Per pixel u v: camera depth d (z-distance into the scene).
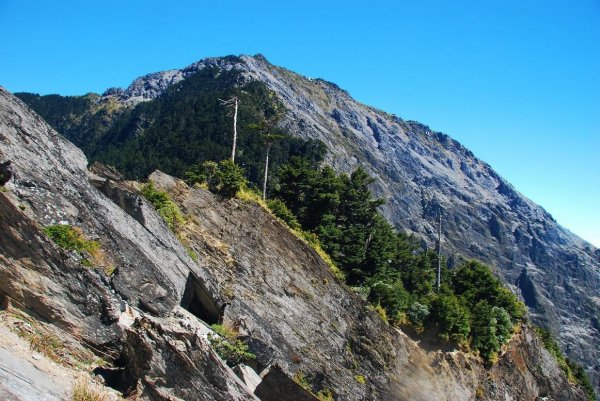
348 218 47.50
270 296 29.70
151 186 27.36
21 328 13.65
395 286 41.19
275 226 32.69
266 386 18.03
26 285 14.26
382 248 42.97
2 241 14.04
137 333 14.10
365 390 32.66
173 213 27.41
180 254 22.41
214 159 88.44
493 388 44.06
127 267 18.59
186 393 14.12
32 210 17.00
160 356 14.01
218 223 30.03
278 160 93.81
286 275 31.53
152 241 21.12
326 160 128.25
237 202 31.84
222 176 32.06
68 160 19.39
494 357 45.53
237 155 90.31
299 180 44.84
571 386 60.44
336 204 45.00
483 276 53.84
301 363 28.56
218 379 14.55
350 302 35.00
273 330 27.86
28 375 11.83
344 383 31.39
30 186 17.36
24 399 10.77
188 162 88.50
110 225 19.34
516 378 48.00
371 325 35.50
